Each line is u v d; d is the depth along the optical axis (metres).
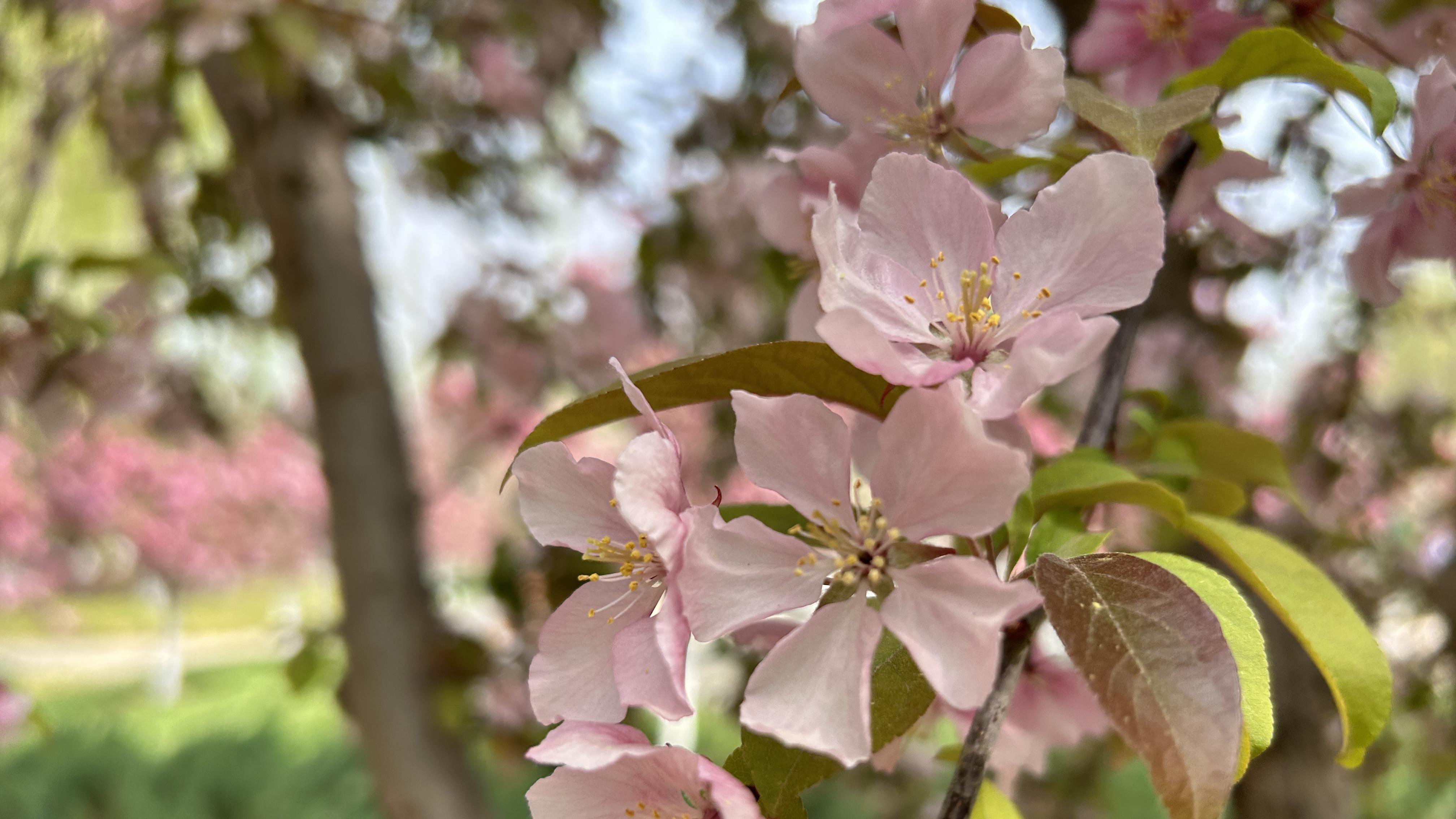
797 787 0.16
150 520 2.25
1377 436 0.79
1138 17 0.25
